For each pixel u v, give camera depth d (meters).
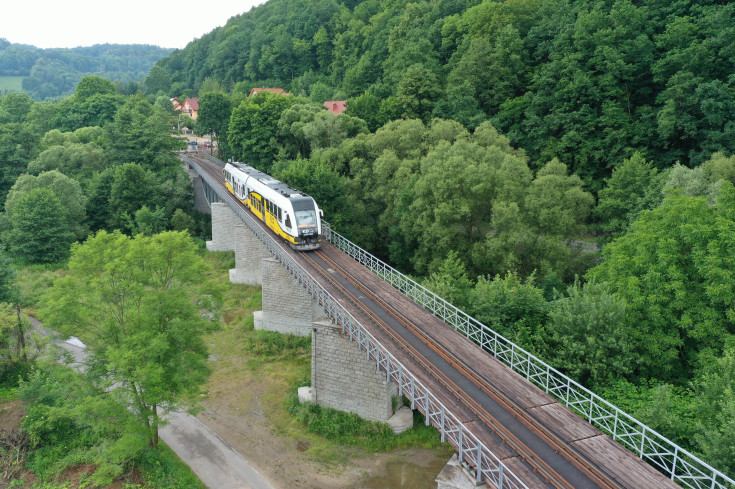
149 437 26.38
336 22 138.62
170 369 25.64
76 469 26.20
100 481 23.75
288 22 154.12
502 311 30.48
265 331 42.09
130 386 24.89
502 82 63.78
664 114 48.31
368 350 25.70
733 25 49.22
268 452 28.25
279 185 48.59
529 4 70.19
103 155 79.88
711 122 46.09
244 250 51.78
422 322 29.25
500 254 42.38
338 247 45.34
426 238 46.12
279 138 73.00
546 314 30.12
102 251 25.69
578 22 56.81
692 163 47.12
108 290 24.45
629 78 52.94
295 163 57.72
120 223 69.38
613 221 43.53
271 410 32.25
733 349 21.67
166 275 26.92
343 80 121.62
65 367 26.08
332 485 25.47
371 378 29.19
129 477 25.50
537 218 42.44
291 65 143.25
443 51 81.31
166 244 26.14
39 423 27.17
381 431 28.84
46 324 24.88
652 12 57.44
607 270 31.89
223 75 169.62
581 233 47.94
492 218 42.88
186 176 80.44
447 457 27.25
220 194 61.34
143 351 23.28
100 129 94.50
